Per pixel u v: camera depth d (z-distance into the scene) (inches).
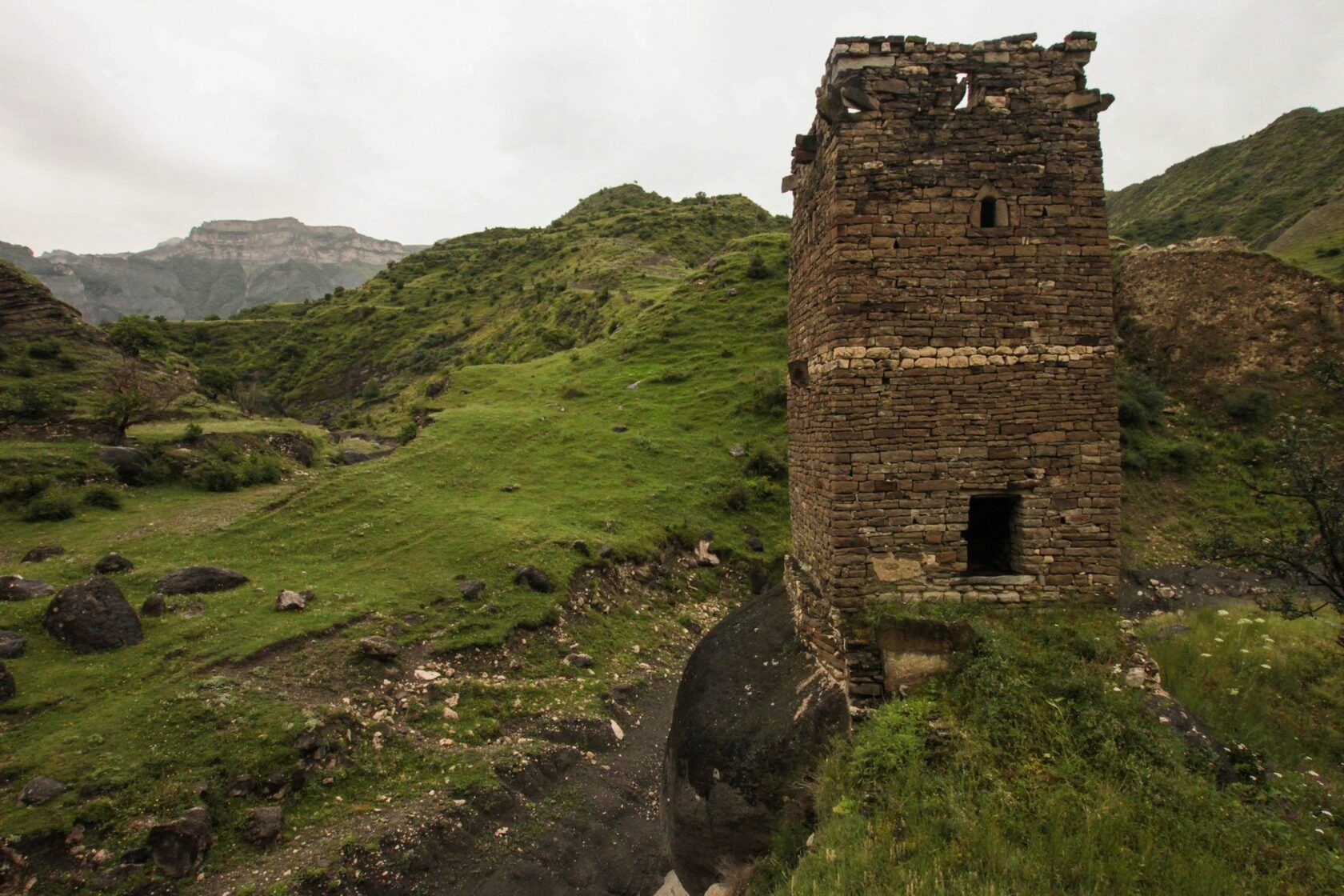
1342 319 1427.2
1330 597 724.0
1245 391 1435.8
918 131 373.4
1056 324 377.1
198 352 3892.7
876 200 373.1
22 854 447.2
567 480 1332.4
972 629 350.0
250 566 898.7
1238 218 3093.0
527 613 836.6
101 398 1540.4
